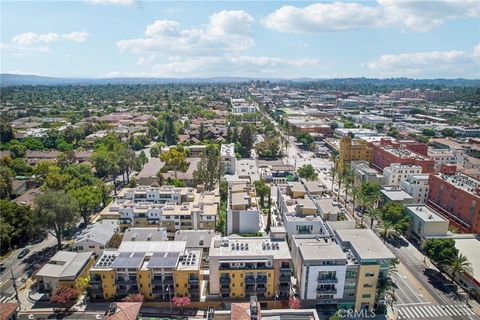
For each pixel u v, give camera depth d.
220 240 116.25
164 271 105.88
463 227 152.50
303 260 101.56
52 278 108.69
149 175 199.25
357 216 173.12
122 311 84.31
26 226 143.62
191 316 103.62
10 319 94.44
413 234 149.25
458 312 106.69
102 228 138.88
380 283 104.31
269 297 107.88
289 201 150.75
